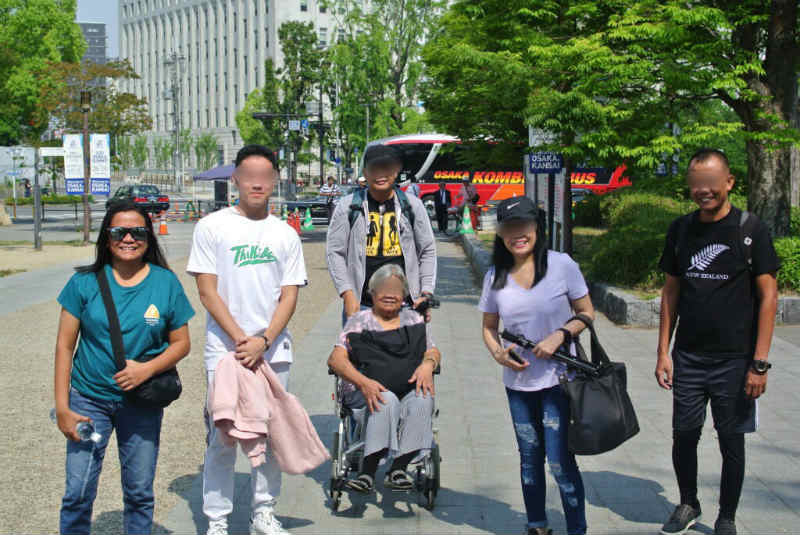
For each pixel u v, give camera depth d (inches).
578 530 161.3
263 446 162.4
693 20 427.8
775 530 172.4
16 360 354.6
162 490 203.2
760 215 485.4
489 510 187.6
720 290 161.8
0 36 2463.1
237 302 168.7
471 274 673.6
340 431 186.7
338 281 204.5
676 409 169.2
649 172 506.0
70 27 2640.3
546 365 159.8
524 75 486.9
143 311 146.0
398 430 180.4
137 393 144.8
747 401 162.9
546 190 563.5
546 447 160.7
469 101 583.5
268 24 3875.5
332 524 180.1
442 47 598.9
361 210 203.3
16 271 715.4
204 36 4421.8
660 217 549.3
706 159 159.2
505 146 602.2
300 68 2608.3
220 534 168.2
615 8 488.4
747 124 484.1
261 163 168.9
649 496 193.9
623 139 465.7
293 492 201.3
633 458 221.3
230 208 173.8
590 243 658.8
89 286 145.6
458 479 207.6
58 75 1966.0
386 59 1911.9
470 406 274.4
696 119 484.1
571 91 452.8
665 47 461.7
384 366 181.0
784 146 466.0
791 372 311.4
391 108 1915.6
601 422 152.6
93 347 145.3
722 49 453.7
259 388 162.9
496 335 166.6
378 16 1927.9
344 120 2062.0
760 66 459.2
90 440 142.2
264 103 2664.9
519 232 157.3
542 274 158.7
